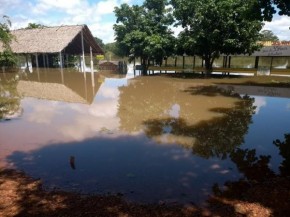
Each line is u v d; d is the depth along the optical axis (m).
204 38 24.94
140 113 12.37
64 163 6.95
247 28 23.58
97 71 35.53
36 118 11.49
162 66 35.97
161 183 5.88
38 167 6.71
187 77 26.50
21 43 35.38
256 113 12.09
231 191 5.47
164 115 11.98
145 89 19.56
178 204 5.02
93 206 4.94
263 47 28.73
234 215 4.61
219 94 17.03
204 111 12.60
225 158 7.27
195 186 5.73
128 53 32.56
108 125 10.38
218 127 10.08
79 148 8.00
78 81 24.69
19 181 5.94
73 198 5.23
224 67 31.42
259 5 14.73
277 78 25.03
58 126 10.25
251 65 29.84
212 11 23.06
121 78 26.95
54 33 34.94
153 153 7.61
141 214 4.69
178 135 9.18
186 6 25.34
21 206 4.93
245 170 6.50
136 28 30.97
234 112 12.32
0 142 8.52
